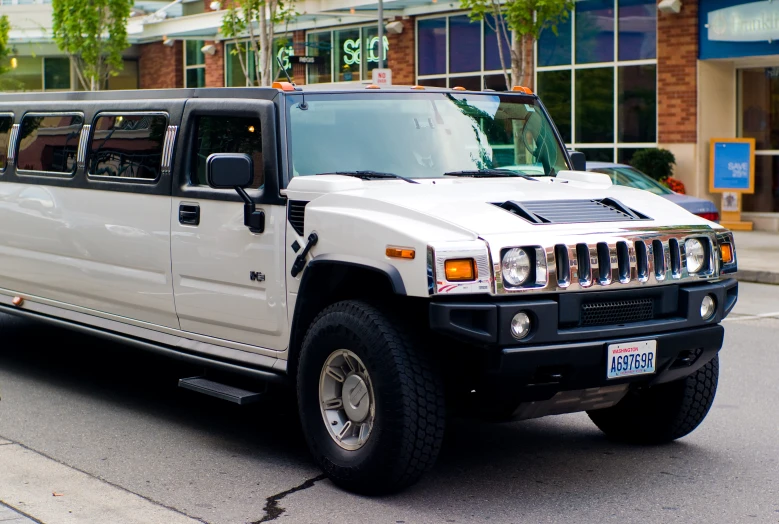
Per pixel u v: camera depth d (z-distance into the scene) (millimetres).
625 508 5219
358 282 5562
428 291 4926
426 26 26297
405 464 5137
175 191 6477
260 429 6734
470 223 5117
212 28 30703
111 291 7109
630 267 5305
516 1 18688
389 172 6145
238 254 6062
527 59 19531
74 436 6508
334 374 5477
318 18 27953
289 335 5836
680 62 20781
